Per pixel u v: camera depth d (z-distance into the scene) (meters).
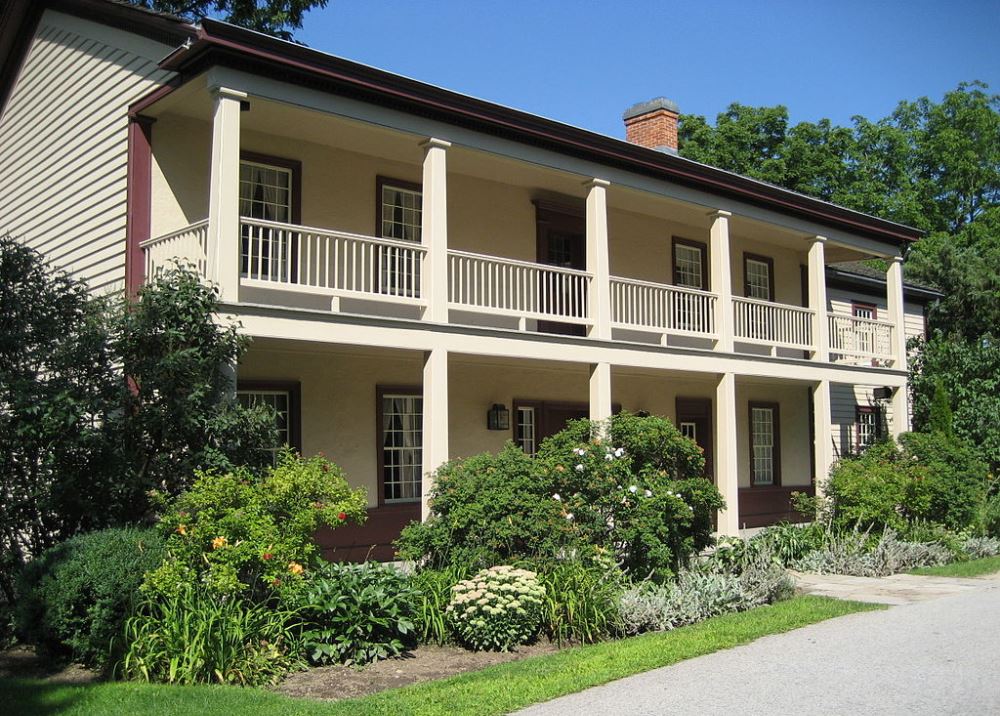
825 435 17.56
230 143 10.08
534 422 16.30
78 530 9.13
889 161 42.91
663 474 11.43
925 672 7.27
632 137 20.16
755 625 9.13
